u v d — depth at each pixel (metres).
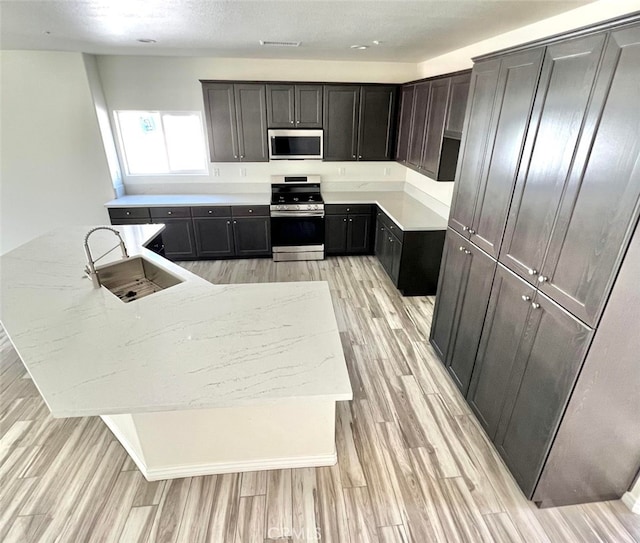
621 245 1.32
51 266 2.64
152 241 3.38
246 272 4.84
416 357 3.11
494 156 2.09
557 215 1.62
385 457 2.20
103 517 1.85
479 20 2.48
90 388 1.49
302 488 2.00
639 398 1.66
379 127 4.88
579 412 1.64
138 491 1.97
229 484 2.02
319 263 5.13
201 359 1.67
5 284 2.37
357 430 2.38
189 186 5.29
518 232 1.90
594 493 1.91
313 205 4.88
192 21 2.61
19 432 2.34
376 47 3.64
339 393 1.48
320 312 2.08
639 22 1.20
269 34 3.04
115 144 4.96
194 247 5.05
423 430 2.39
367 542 1.76
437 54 4.07
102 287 2.34
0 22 2.66
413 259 4.00
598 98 1.38
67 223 4.99
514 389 2.00
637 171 1.24
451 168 3.52
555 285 1.65
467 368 2.54
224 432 1.94
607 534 1.80
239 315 2.03
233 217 4.95
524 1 2.05
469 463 2.16
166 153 5.14
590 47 1.40
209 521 1.84
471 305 2.44
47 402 1.41
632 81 1.24
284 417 1.94
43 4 2.18
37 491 1.97
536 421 1.82
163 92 4.79
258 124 4.75
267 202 4.91
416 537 1.78
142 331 1.87
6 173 4.68
